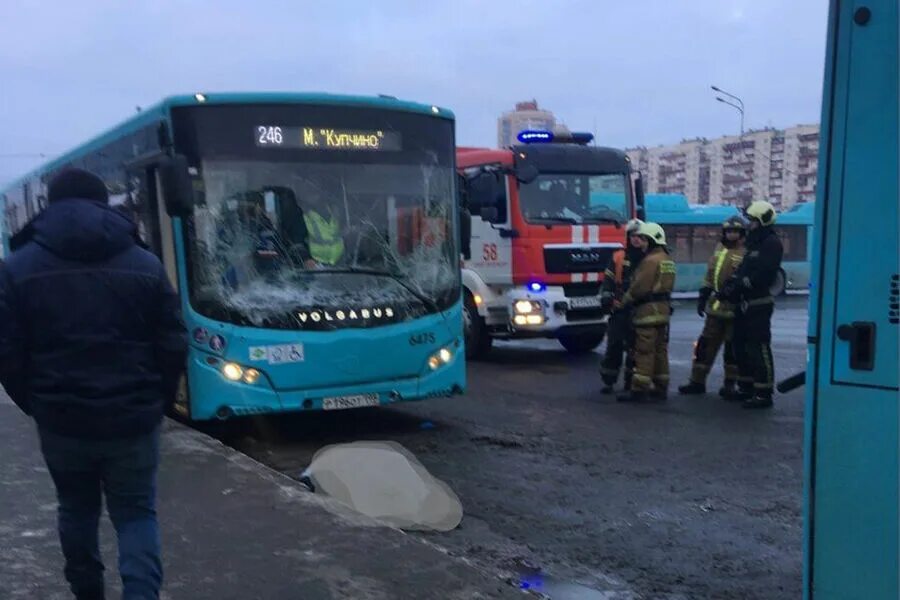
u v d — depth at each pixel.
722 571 4.92
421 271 8.18
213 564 4.54
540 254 12.12
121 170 8.80
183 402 7.61
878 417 2.66
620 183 12.94
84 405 3.32
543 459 7.32
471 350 13.01
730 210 28.08
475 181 12.30
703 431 8.24
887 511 2.65
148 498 3.59
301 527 5.09
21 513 5.39
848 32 2.68
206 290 7.38
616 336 10.11
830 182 2.74
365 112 8.04
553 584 4.76
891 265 2.62
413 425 8.70
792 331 17.39
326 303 7.69
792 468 6.96
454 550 5.27
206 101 7.51
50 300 3.32
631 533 5.54
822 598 2.81
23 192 14.95
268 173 7.65
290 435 8.44
